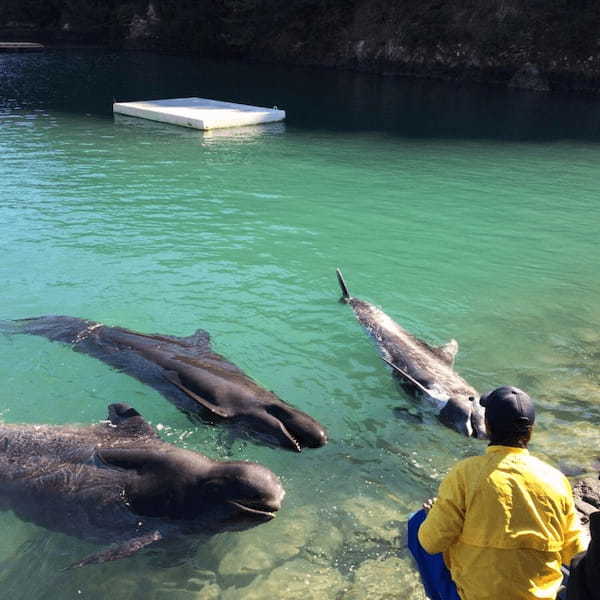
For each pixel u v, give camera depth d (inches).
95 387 277.1
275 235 470.3
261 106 1127.6
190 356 284.5
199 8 1872.5
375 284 390.0
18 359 295.7
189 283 378.6
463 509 134.2
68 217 492.4
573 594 123.4
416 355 295.0
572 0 1408.7
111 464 212.4
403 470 231.9
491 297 378.3
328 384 283.0
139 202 540.7
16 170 638.5
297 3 1710.1
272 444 241.6
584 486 221.1
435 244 466.6
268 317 340.2
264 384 280.7
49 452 221.6
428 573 152.0
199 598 181.5
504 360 306.8
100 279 380.5
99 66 1646.2
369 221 514.9
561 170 723.4
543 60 1425.9
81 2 2086.6
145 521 200.5
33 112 1005.2
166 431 250.5
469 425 248.2
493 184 652.7
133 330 323.0
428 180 661.3
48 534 201.9
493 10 1483.8
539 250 461.4
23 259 406.6
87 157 706.8
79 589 184.4
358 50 1651.1
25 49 1950.1
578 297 382.0
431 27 1542.8
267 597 181.5
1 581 186.2
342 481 226.1
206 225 486.9
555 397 277.4
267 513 199.5
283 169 684.7
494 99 1289.4
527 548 128.7
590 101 1290.6
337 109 1120.8
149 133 860.0
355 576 188.1
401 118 1055.6
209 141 820.0
